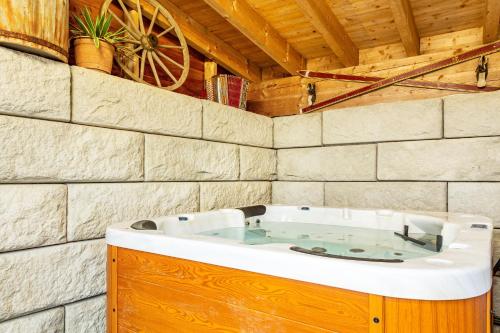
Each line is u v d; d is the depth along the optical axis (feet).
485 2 8.55
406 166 8.49
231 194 8.98
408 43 10.36
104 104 6.07
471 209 7.70
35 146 5.10
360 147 9.17
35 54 5.15
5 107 4.77
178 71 9.85
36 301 5.06
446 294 2.67
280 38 11.27
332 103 10.41
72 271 5.52
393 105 8.65
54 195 5.31
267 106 12.07
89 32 6.19
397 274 2.74
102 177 6.03
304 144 10.10
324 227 7.72
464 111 7.78
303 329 3.17
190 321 3.91
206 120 8.21
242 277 3.52
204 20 10.17
